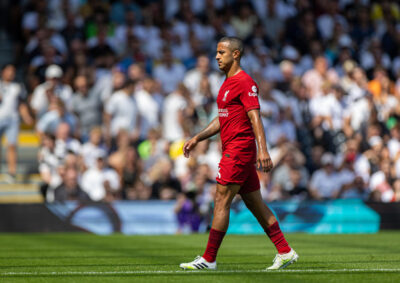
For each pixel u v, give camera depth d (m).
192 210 44.12
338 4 70.56
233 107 19.81
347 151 51.81
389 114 59.38
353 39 68.69
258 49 59.56
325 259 24.11
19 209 42.50
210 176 46.09
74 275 19.00
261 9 68.06
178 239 36.91
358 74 59.38
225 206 19.98
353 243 33.84
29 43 58.78
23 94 51.66
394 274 18.94
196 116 52.06
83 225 42.97
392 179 51.38
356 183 50.62
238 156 19.73
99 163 46.28
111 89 52.62
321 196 50.25
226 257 25.38
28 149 54.62
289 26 65.38
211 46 62.12
